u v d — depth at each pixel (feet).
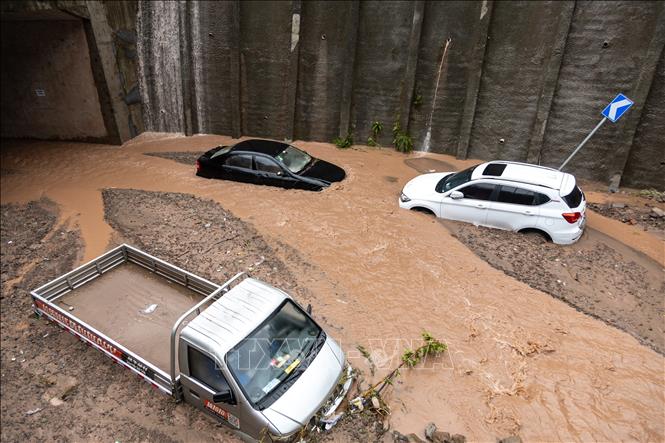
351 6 46.93
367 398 21.67
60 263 34.19
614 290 28.63
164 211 39.17
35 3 46.16
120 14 51.78
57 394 23.81
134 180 45.70
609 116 36.01
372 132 51.55
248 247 33.65
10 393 24.07
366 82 49.90
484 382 22.99
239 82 53.62
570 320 26.43
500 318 26.73
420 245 33.01
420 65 47.34
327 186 40.42
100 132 56.03
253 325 20.89
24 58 53.78
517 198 32.94
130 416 22.22
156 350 25.23
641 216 37.27
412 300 28.35
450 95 47.14
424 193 36.52
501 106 45.27
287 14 49.44
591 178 43.19
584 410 21.47
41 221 39.83
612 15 38.58
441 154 49.60
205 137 57.36
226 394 19.33
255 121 55.52
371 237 34.12
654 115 39.11
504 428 20.79
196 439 20.74
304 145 53.01
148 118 58.29
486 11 42.34
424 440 20.20
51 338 27.55
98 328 26.89
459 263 31.14
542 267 30.48
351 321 26.86
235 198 40.27
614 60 39.52
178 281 30.17
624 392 22.22
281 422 18.81
